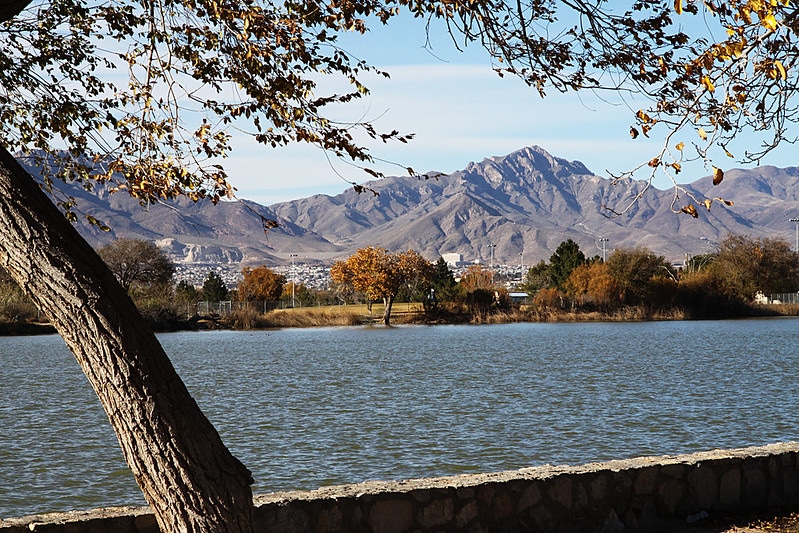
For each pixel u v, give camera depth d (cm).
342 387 4462
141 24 914
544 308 12612
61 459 2358
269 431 2866
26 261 543
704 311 12775
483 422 2991
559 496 1020
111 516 861
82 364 550
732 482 1116
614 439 2597
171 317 10950
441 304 12644
